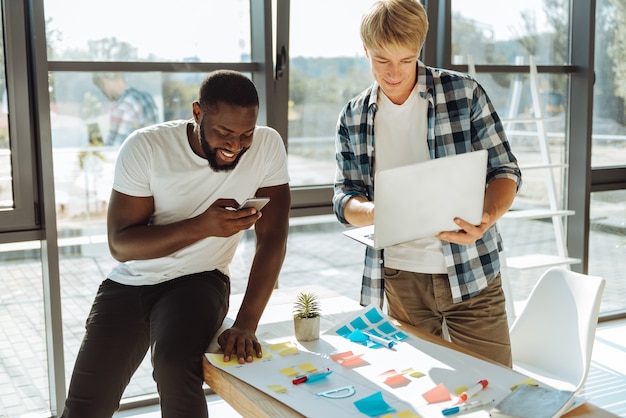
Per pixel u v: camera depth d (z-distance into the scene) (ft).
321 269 13.10
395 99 7.67
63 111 10.94
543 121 13.88
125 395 11.71
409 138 7.78
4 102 10.48
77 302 11.39
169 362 6.33
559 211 13.94
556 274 8.06
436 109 7.59
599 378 12.36
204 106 6.64
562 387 7.43
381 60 7.17
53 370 11.12
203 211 7.33
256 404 5.51
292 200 12.42
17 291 11.05
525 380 5.80
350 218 7.78
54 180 10.72
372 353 6.57
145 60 11.30
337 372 6.11
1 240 10.61
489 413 5.16
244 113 6.57
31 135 10.61
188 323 6.60
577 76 14.53
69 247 11.26
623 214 15.79
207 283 7.26
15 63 10.36
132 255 7.02
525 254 14.83
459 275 7.62
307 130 12.58
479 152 6.33
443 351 6.56
